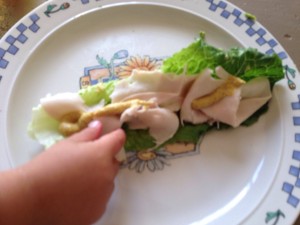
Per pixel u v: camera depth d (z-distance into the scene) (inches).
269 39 11.2
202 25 11.7
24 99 10.5
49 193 7.9
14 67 10.7
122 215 9.2
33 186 7.9
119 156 9.5
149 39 11.6
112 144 8.8
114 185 9.4
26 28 11.2
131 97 9.9
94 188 8.3
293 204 9.0
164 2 11.9
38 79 10.8
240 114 10.3
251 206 9.2
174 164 9.9
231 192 9.5
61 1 11.6
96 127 9.2
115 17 11.8
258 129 10.3
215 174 9.8
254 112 10.4
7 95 10.3
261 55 10.1
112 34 11.6
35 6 12.5
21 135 10.0
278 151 9.8
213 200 9.4
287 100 10.4
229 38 11.4
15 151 9.7
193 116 10.1
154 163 9.8
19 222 7.8
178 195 9.5
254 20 11.5
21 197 7.8
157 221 9.1
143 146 9.9
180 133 10.1
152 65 11.2
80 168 8.3
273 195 9.2
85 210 8.4
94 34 11.6
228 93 10.0
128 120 9.6
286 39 12.1
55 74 10.9
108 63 11.2
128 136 9.9
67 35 11.4
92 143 8.7
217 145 10.1
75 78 10.9
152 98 9.9
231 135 10.3
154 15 11.9
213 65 10.0
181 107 10.2
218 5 11.8
